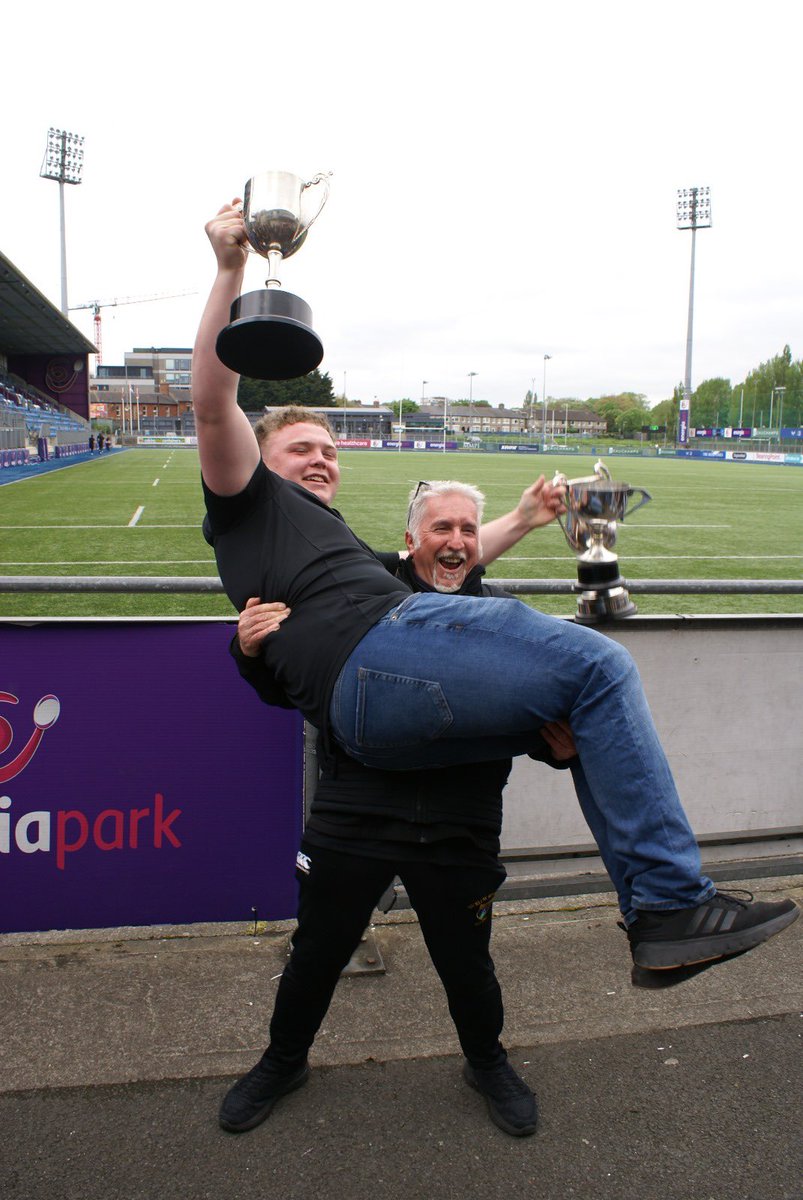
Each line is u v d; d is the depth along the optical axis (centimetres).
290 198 169
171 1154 190
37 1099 208
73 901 279
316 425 228
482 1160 189
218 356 161
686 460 6431
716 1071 218
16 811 272
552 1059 223
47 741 271
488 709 154
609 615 185
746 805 328
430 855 185
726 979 258
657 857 154
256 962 268
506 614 159
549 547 1361
